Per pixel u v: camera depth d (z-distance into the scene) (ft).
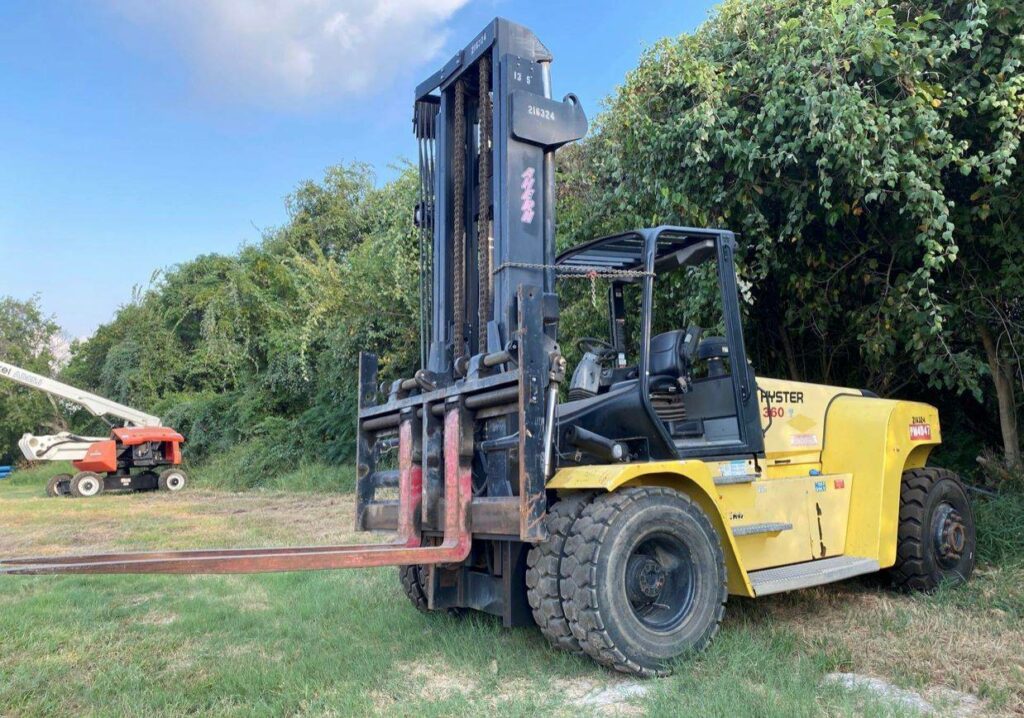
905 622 15.47
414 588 16.94
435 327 17.70
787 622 15.80
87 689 12.87
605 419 15.11
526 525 12.54
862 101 20.36
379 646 14.84
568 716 11.17
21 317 137.39
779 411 17.34
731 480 15.30
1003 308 24.62
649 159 25.46
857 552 17.57
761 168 24.03
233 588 20.83
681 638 13.16
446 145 18.02
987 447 27.63
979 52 21.84
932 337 23.72
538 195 15.88
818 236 26.14
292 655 14.52
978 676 12.35
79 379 111.55
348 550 13.53
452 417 14.14
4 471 94.94
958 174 23.43
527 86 15.98
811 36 22.17
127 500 53.42
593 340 18.51
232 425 69.05
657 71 25.34
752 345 29.73
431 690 12.58
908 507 18.58
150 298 101.55
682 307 25.11
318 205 89.92
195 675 13.55
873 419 18.12
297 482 54.29
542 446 12.91
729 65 25.31
